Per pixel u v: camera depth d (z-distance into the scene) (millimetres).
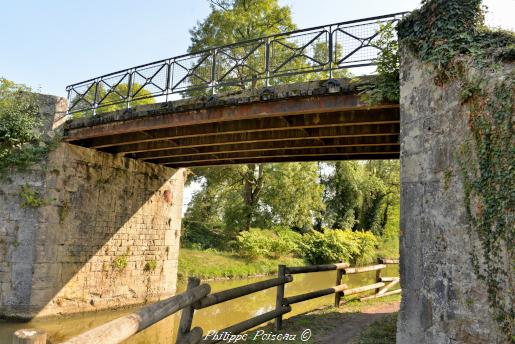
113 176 12469
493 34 4539
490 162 3924
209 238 24156
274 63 8625
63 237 11016
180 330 4348
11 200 10531
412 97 5195
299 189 24344
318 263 24078
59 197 10938
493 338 3730
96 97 10680
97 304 11812
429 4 5102
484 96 4059
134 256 13078
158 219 14055
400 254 5090
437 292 4426
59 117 11141
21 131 10500
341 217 31078
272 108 7879
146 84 9703
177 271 16016
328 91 7180
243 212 23891
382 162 35625
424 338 4543
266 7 20188
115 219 12477
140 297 13195
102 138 11422
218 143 10312
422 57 5055
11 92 10789
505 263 3674
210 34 20125
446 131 4551
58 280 10844
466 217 4145
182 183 15289
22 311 10234
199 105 8578
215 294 4793
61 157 11039
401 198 5195
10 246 10414
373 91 6441
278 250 22734
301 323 6996
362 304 8852
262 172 23906
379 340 5867
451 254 4293
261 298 13234
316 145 10031
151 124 9453
